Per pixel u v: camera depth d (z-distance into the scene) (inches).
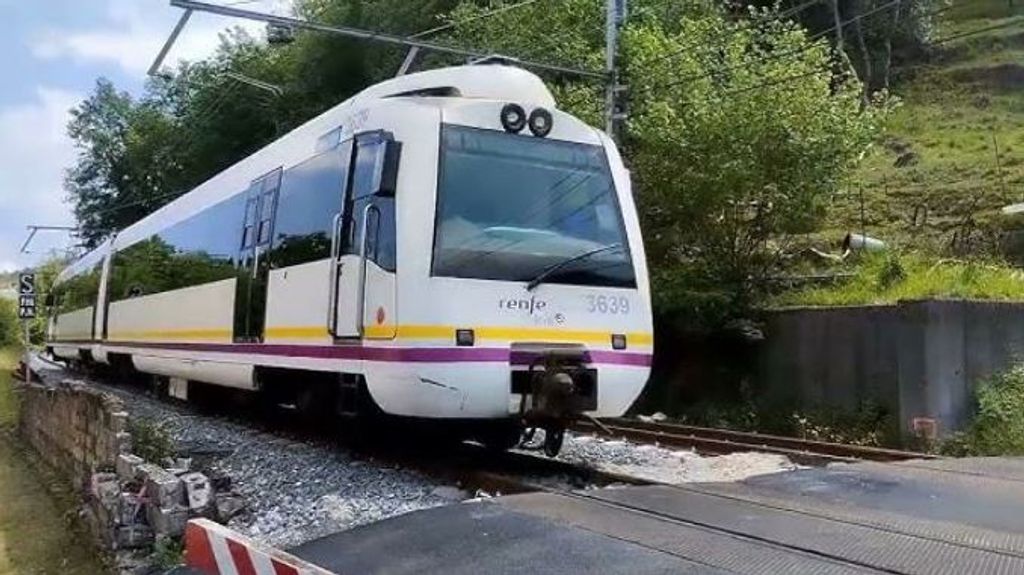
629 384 366.3
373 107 386.0
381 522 168.1
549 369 344.2
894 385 584.4
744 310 682.2
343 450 434.9
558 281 356.2
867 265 713.0
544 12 913.5
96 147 2239.2
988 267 679.1
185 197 705.6
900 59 1820.9
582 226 372.5
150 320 722.2
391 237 351.9
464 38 970.7
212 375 558.6
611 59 739.4
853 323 612.4
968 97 1592.0
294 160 465.7
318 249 409.1
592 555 139.7
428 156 351.6
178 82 1973.4
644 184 721.6
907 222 970.7
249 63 1745.8
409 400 340.8
